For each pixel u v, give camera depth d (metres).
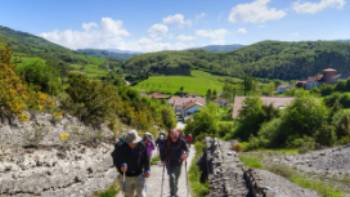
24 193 12.70
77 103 28.97
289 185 14.49
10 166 14.92
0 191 12.26
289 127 47.66
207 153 24.08
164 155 12.24
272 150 42.06
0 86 20.64
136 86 195.75
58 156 18.84
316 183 18.03
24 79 26.88
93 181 16.30
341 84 119.75
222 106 144.12
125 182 9.58
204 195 14.05
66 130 24.62
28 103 23.58
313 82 189.00
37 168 15.87
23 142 19.14
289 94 121.50
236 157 19.23
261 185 11.95
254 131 57.25
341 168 24.83
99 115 31.34
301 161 28.39
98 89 32.16
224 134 67.12
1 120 19.47
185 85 199.88
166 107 85.75
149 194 14.19
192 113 146.75
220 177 15.35
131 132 9.43
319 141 43.66
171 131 12.17
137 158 9.41
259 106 58.22
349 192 17.20
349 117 45.91
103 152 24.33
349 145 34.22
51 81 29.38
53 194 13.27
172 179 12.23
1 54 25.28
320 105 48.44
